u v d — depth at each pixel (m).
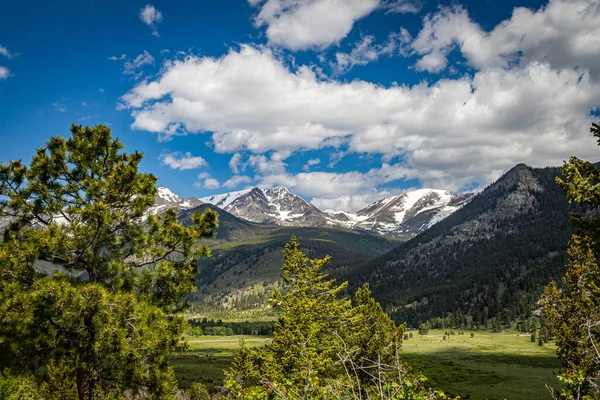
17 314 11.06
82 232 13.70
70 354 13.20
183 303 15.35
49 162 14.62
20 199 13.91
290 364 30.69
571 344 26.69
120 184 15.05
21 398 19.53
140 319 12.68
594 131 15.20
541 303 29.88
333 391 9.07
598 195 14.66
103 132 15.29
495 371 112.00
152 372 13.30
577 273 27.47
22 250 12.68
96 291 12.00
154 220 15.88
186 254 15.42
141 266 15.68
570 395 9.42
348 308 38.19
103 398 13.62
